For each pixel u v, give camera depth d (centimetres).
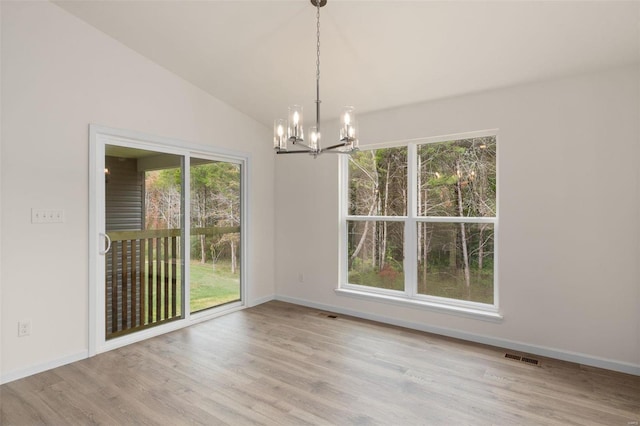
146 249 348
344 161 431
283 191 477
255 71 349
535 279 306
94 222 303
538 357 300
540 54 269
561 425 207
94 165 302
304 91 371
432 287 370
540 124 302
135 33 306
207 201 408
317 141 229
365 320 399
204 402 230
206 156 406
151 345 325
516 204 313
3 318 254
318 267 444
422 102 361
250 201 450
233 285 441
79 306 294
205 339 340
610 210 275
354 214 424
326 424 208
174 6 269
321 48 300
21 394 238
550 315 300
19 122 261
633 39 242
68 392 241
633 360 269
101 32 307
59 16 281
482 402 231
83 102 296
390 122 383
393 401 232
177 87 366
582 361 286
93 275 302
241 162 446
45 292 275
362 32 275
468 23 251
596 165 279
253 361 291
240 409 222
